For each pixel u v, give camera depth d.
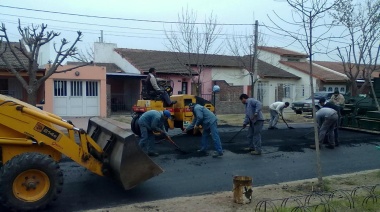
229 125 16.91
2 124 5.46
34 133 5.67
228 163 9.06
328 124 11.05
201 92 26.80
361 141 12.52
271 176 7.97
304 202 5.82
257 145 10.09
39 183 5.55
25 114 5.61
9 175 5.27
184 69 26.55
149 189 6.83
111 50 29.78
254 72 23.09
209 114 9.88
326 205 5.56
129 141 6.03
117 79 26.05
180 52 26.39
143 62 27.11
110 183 7.09
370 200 5.88
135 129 11.91
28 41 14.24
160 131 9.58
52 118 5.82
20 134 5.64
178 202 5.98
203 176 7.84
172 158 9.41
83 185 6.91
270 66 33.97
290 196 6.29
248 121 10.32
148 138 9.59
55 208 5.69
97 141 7.30
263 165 8.96
